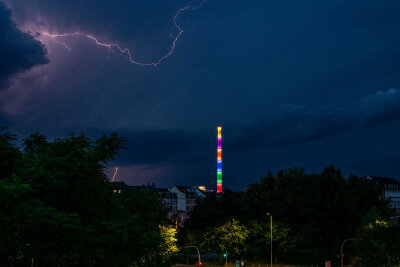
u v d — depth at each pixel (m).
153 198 39.69
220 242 67.19
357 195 76.00
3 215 15.47
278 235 66.44
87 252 18.81
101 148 24.20
